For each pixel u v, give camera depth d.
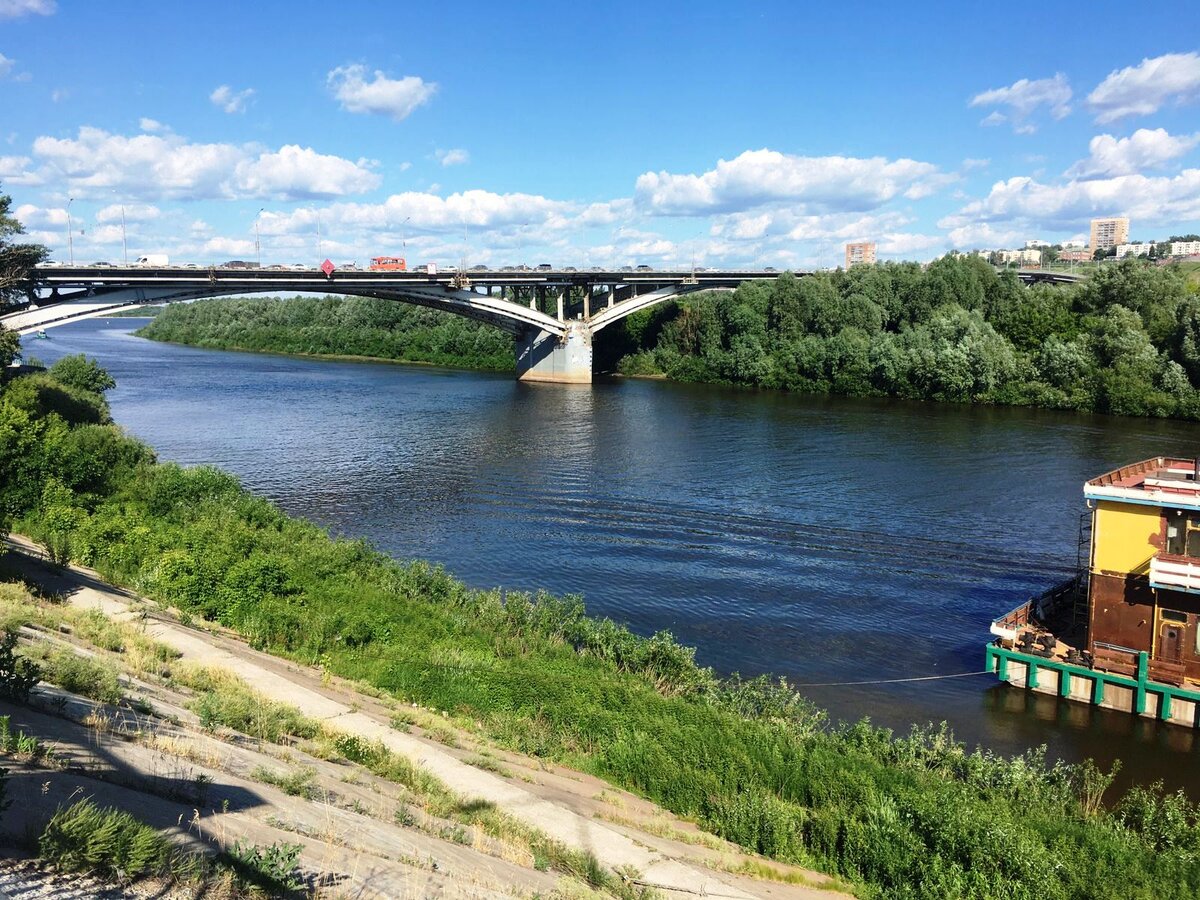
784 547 41.41
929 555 40.16
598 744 19.69
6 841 7.58
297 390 103.06
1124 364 85.44
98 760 10.34
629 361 126.88
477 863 11.03
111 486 37.91
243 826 9.77
